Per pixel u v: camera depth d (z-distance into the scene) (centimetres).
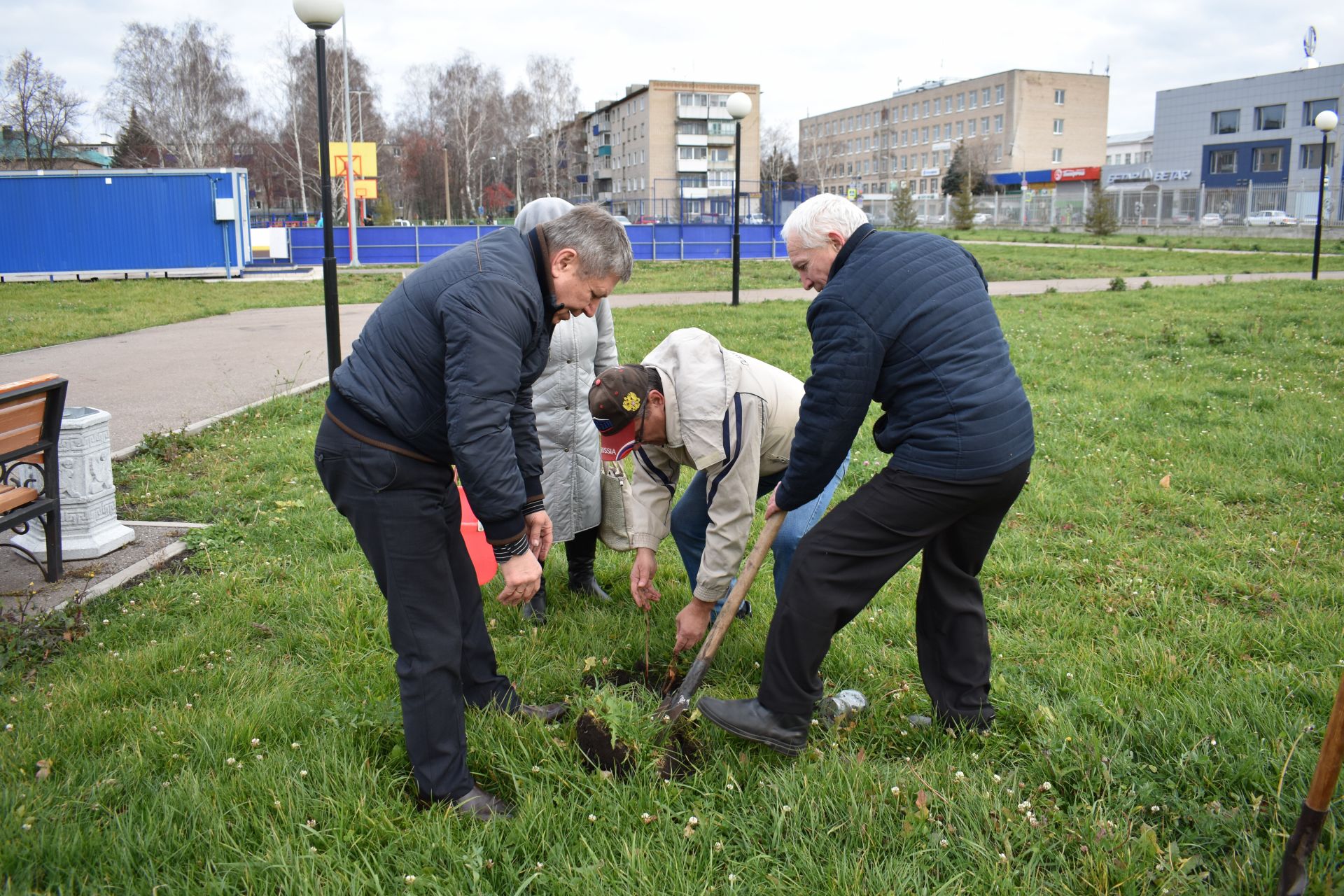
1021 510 522
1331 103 5219
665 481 332
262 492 567
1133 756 273
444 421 241
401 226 3288
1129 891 213
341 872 220
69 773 260
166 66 5731
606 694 278
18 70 5134
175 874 221
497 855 230
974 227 6109
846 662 337
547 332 259
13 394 378
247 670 329
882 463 614
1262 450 619
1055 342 1103
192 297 1905
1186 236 4622
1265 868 218
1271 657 337
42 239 2344
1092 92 8525
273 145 6619
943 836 235
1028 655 346
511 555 241
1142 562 438
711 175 8881
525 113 7700
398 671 252
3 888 211
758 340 1103
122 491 569
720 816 244
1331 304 1475
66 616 376
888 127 10112
